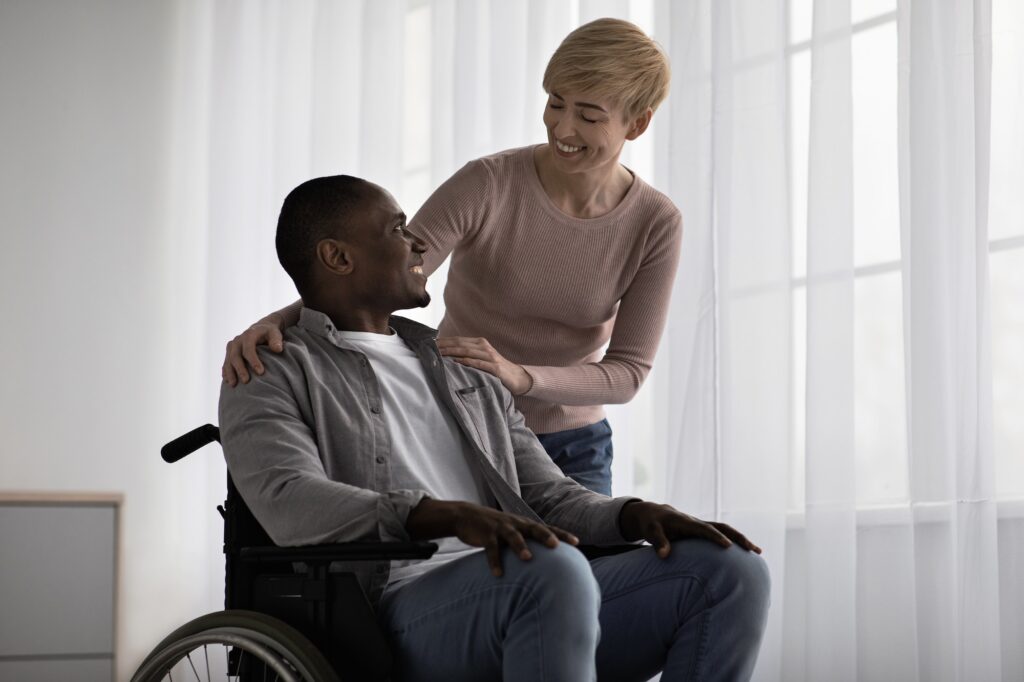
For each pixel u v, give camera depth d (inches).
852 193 101.8
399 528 52.6
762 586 57.3
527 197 84.8
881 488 100.0
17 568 131.5
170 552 163.9
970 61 95.0
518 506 62.6
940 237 94.9
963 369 92.6
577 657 50.4
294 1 161.3
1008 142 93.0
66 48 171.5
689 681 56.7
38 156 168.9
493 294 87.0
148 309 169.5
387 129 148.6
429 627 54.2
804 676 100.1
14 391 164.2
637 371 87.7
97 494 134.9
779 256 107.7
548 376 80.7
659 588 58.0
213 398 157.9
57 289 167.2
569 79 79.4
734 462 106.9
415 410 64.8
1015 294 91.7
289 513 54.3
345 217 65.9
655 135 117.7
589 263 86.4
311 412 60.6
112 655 132.9
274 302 156.2
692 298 112.2
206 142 170.9
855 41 104.6
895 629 96.7
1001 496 91.0
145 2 174.4
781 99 109.3
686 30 115.0
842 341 100.6
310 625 55.7
